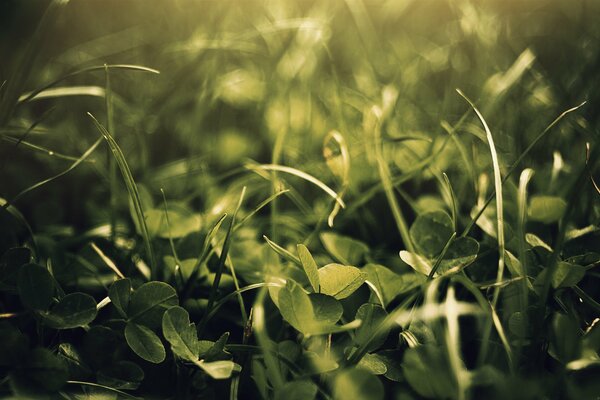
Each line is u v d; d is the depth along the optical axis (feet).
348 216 1.31
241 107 1.75
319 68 1.78
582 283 1.11
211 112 1.69
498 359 0.99
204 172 1.35
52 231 1.25
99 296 1.12
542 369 0.98
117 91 1.80
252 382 0.99
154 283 0.98
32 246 1.14
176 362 0.97
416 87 1.78
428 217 1.08
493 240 1.16
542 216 1.15
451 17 2.26
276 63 1.67
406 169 1.37
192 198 1.34
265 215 1.36
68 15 2.06
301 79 1.70
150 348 0.96
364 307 0.99
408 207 1.34
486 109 1.43
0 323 0.93
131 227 1.21
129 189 1.06
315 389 0.91
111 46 1.97
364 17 1.96
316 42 1.66
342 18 1.97
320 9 1.99
